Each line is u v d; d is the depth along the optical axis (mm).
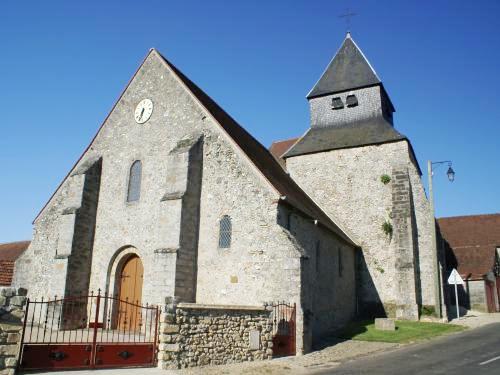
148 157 18062
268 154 24578
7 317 9086
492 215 36438
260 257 14641
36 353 9453
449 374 9727
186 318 10930
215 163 16453
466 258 32125
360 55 29438
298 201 18203
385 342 15781
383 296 23359
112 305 17094
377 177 25172
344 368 11188
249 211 15273
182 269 15047
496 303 31438
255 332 12430
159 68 19172
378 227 24391
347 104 28453
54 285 17125
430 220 22625
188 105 17766
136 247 17109
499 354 12016
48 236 19359
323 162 26797
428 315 21688
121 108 19641
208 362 11164
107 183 18812
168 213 15555
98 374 9641
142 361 10609
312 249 17562
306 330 13766
